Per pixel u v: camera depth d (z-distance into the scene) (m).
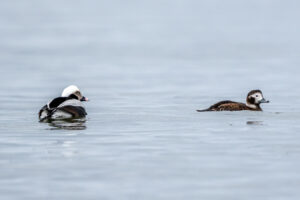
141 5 94.56
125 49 40.97
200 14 77.06
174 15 76.00
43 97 20.70
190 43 44.75
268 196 8.41
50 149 11.34
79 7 90.50
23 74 27.72
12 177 9.34
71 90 16.31
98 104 18.64
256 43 43.66
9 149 11.38
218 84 24.17
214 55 36.59
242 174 9.45
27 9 85.69
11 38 47.72
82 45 43.72
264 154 10.76
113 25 62.31
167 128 13.60
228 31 54.66
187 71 29.02
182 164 10.08
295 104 18.41
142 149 11.29
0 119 15.38
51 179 9.23
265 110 16.86
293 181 9.05
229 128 13.49
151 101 19.44
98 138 12.43
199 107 17.89
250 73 27.69
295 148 11.22
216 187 8.80
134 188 8.77
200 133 12.90
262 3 94.81
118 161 10.31
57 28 58.09
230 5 91.94
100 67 30.97
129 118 15.24
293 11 78.94
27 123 14.55
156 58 35.50
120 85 24.03
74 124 14.28
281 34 51.00
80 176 9.39
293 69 28.81
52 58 35.19
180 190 8.69
